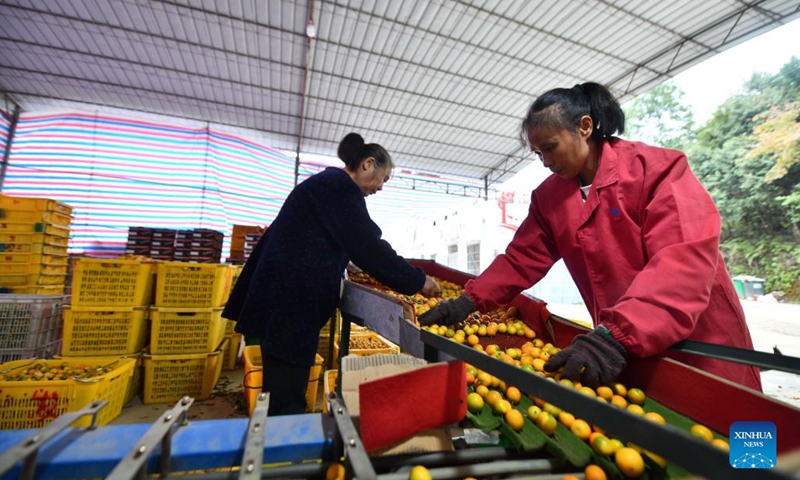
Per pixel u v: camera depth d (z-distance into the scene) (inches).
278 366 74.9
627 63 320.8
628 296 39.5
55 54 306.5
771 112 500.4
